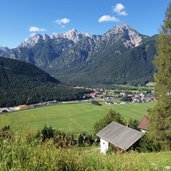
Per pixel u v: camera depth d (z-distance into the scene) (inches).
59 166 253.1
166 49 1471.5
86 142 354.6
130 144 1788.9
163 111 1424.7
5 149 250.1
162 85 1459.2
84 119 5032.0
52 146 269.0
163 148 1444.4
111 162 315.0
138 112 6077.8
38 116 4849.9
